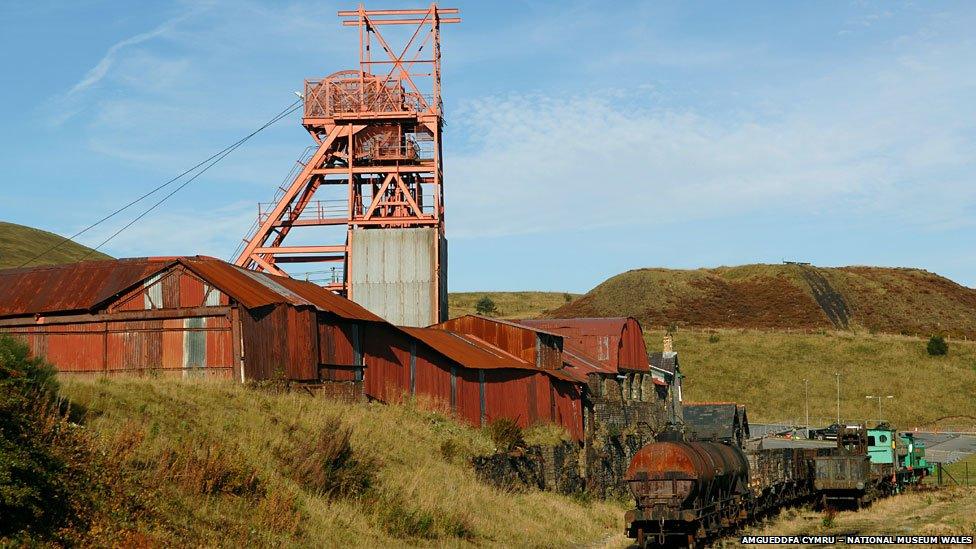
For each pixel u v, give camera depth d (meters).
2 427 16.70
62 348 32.19
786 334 125.81
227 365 30.56
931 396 103.56
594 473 44.56
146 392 24.67
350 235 57.53
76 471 17.47
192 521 18.25
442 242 59.22
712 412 60.53
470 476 30.50
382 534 22.33
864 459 41.06
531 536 27.45
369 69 59.97
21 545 14.92
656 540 28.62
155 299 31.72
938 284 176.25
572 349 54.09
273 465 22.95
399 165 59.28
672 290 164.12
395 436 30.28
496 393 40.56
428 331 42.25
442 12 60.66
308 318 33.38
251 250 57.78
